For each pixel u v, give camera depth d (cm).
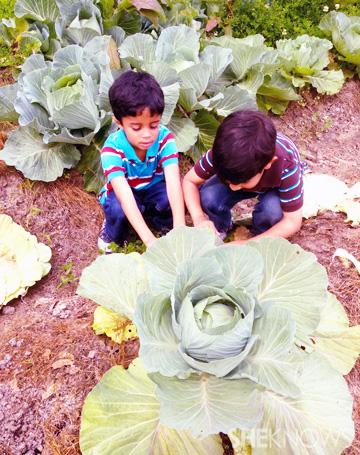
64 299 241
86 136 288
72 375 194
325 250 251
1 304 231
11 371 199
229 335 142
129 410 163
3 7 397
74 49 313
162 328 162
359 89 453
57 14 367
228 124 196
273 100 391
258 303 156
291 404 163
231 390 154
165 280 174
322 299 173
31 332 217
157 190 269
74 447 173
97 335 208
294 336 157
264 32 445
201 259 154
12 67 363
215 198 258
